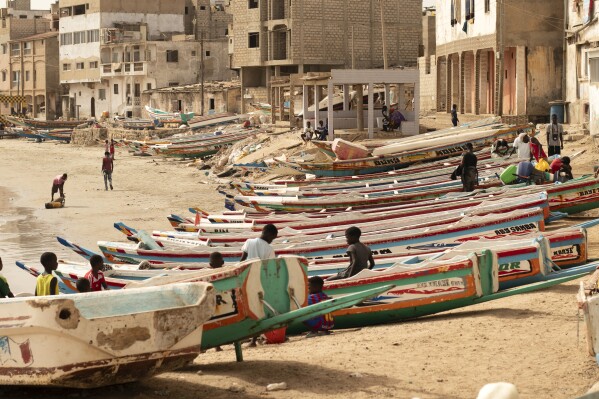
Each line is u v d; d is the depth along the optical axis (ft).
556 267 44.83
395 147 107.04
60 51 327.47
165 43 286.25
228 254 58.08
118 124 251.19
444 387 29.35
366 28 236.84
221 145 176.45
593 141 101.60
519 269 42.47
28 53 343.26
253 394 29.50
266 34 237.25
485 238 51.85
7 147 247.50
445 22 162.91
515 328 37.06
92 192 129.90
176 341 28.76
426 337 36.65
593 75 102.06
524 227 53.93
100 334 27.30
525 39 128.77
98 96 314.14
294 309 33.42
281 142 144.05
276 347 38.65
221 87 254.27
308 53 231.09
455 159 100.94
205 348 32.83
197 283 30.04
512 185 73.61
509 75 140.56
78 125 277.23
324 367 32.68
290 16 229.86
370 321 41.81
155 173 155.33
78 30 316.40
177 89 268.21
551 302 41.88
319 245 55.93
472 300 40.14
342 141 108.47
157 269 51.57
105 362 27.45
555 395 27.94
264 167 118.93
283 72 241.55
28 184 148.66
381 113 150.41
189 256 59.41
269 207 86.38
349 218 67.72
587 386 28.63
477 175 78.64
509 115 132.26
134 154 197.67
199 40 290.97
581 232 46.26
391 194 85.25
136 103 293.02
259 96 240.12
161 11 310.86
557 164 73.67
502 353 33.22
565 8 124.47
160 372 29.25
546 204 57.72
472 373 30.83
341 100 159.33
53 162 192.85
